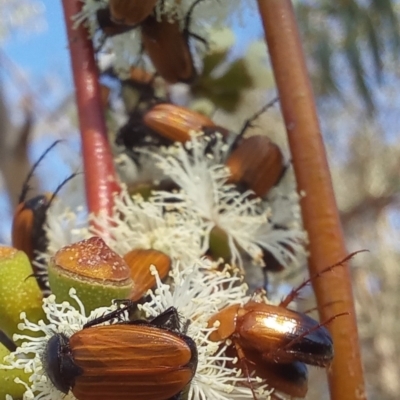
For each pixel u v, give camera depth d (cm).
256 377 6
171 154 9
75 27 8
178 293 7
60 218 8
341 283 7
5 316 7
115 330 6
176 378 6
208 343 6
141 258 7
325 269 7
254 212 8
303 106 7
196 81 9
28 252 8
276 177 8
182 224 8
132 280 6
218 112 10
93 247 6
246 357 6
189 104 10
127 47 9
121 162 9
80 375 6
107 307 6
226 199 8
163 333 6
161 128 9
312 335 6
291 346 6
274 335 6
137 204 8
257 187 8
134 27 8
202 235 8
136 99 9
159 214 8
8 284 7
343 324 7
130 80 9
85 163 8
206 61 10
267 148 8
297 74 7
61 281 6
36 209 8
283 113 7
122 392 6
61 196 9
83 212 8
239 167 8
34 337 7
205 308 7
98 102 8
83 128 8
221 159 9
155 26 8
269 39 7
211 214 8
